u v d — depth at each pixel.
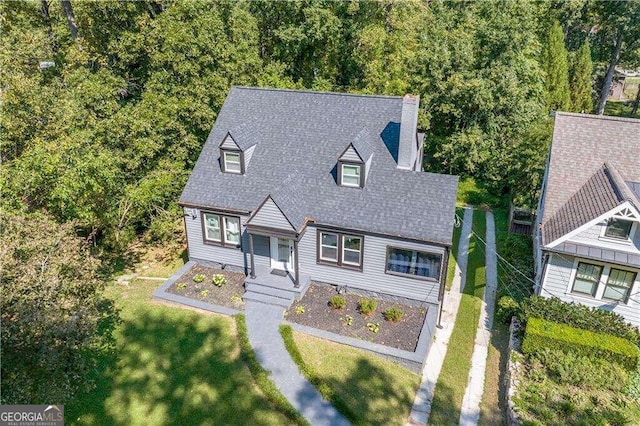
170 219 24.55
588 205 18.48
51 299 12.63
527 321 18.03
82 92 22.80
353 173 20.16
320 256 20.70
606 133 21.00
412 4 39.28
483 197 33.78
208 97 26.72
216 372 16.44
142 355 17.19
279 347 17.47
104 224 22.53
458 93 33.62
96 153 21.23
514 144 32.75
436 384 16.44
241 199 21.14
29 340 11.34
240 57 29.14
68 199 18.36
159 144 24.73
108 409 14.81
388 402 15.38
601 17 49.84
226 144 21.45
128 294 21.22
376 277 20.06
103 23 25.23
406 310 19.70
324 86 37.22
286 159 21.78
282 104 23.56
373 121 21.94
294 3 35.59
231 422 14.45
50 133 20.12
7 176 17.06
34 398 11.59
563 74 42.50
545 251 18.56
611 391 15.48
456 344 18.66
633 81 64.69
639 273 17.45
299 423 14.25
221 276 21.73
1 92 19.17
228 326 18.84
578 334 16.98
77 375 12.92
